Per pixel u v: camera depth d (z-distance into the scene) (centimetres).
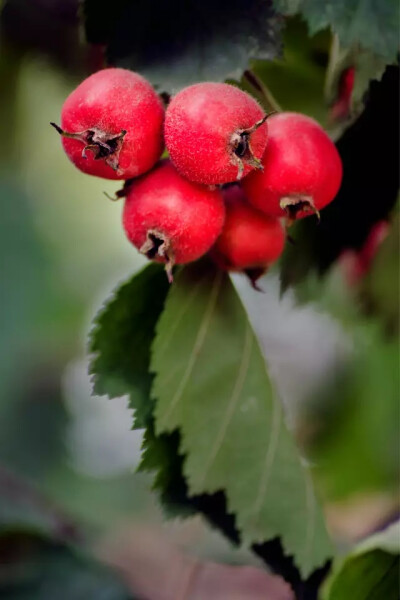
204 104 35
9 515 46
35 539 46
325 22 37
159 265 38
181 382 38
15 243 55
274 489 39
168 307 38
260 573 46
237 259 37
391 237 42
